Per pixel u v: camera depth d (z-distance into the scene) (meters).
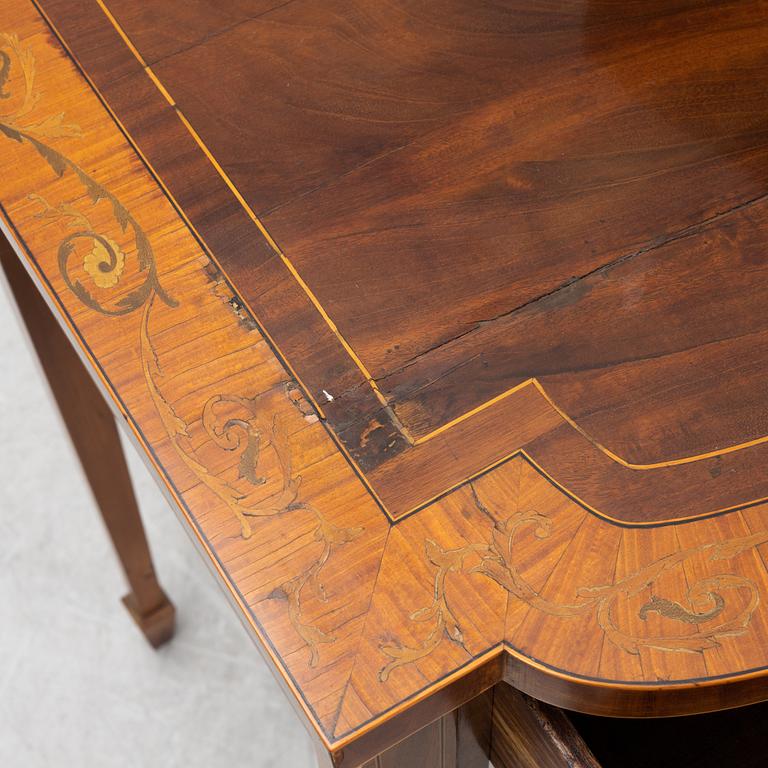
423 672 0.65
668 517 0.70
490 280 0.79
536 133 0.85
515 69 0.88
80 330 0.78
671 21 0.90
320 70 0.89
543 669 0.65
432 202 0.82
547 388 0.75
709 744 0.86
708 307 0.78
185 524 0.72
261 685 1.49
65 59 0.90
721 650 0.66
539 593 0.68
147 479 1.64
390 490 0.71
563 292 0.78
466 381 0.75
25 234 0.82
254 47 0.90
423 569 0.68
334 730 0.64
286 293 0.79
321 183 0.84
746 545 0.69
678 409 0.74
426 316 0.78
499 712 0.79
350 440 0.73
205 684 1.49
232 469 0.72
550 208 0.82
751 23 0.90
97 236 0.82
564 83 0.88
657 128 0.85
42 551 1.58
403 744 0.75
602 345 0.76
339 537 0.70
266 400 0.75
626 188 0.83
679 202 0.82
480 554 0.69
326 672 0.65
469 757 0.85
